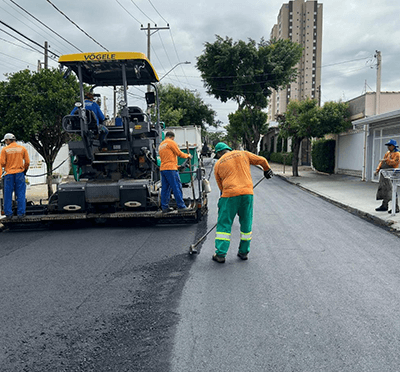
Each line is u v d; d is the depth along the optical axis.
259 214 9.91
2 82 12.61
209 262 5.65
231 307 4.02
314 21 141.25
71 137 12.88
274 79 38.91
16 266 5.68
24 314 3.96
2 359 3.11
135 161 8.93
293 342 3.27
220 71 39.03
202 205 8.62
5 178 8.27
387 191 9.43
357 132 20.39
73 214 8.38
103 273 5.25
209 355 3.09
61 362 3.05
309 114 20.28
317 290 4.47
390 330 3.47
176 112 38.47
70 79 12.85
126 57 8.12
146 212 8.34
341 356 3.04
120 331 3.54
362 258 5.81
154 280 4.91
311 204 11.80
